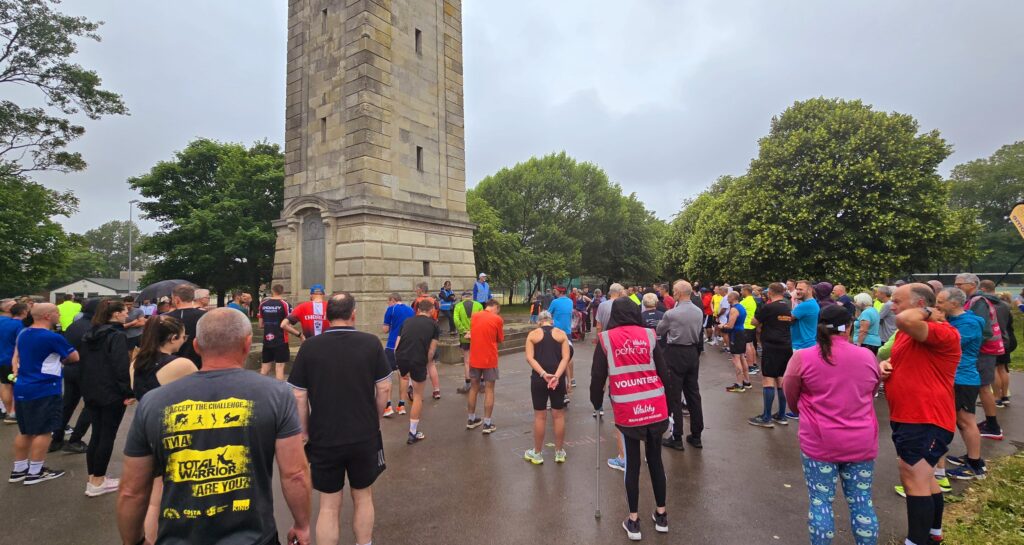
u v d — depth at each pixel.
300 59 17.69
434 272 17.47
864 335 8.05
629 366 4.11
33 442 5.26
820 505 3.35
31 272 22.08
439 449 6.27
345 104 16.11
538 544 3.91
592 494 4.88
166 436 2.10
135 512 2.16
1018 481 4.92
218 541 2.08
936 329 3.62
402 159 16.73
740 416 7.85
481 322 7.03
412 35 17.42
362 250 15.04
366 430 3.49
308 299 16.39
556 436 5.74
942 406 3.65
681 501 4.69
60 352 5.39
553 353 5.80
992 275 38.12
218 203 29.14
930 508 3.57
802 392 3.57
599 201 45.66
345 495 4.91
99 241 98.88
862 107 24.52
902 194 21.91
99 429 4.91
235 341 2.35
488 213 38.22
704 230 32.25
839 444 3.27
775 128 27.25
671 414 6.27
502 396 9.41
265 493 2.23
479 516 4.41
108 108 21.59
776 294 7.33
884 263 21.27
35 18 19.39
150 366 4.39
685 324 6.19
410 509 4.56
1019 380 10.22
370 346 3.63
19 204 20.81
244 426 2.18
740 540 3.95
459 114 19.33
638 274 49.06
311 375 3.44
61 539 4.07
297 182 17.47
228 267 31.00
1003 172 44.28
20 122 20.20
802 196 23.44
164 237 29.89
